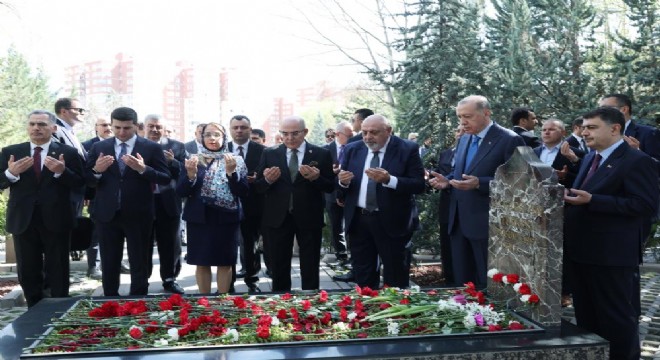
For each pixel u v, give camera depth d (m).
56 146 6.13
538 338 3.69
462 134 5.78
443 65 8.48
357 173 6.12
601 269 4.29
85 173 6.22
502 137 5.34
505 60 9.69
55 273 6.11
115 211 6.18
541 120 10.00
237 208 6.25
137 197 6.25
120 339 3.70
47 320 4.17
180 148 8.11
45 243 6.06
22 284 6.10
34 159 6.03
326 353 3.43
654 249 10.17
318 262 6.29
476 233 5.29
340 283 8.12
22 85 25.62
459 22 8.66
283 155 6.25
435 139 8.56
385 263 5.96
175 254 7.52
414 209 6.21
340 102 27.42
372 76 9.20
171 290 7.44
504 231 4.48
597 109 4.36
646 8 9.85
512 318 4.12
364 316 4.12
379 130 5.94
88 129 43.94
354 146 6.29
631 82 9.51
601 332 4.36
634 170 4.21
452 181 5.07
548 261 3.91
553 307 3.92
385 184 5.79
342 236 9.48
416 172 6.02
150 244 7.22
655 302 7.18
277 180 6.23
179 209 7.55
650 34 9.81
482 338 3.69
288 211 6.20
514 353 3.51
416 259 9.43
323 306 4.35
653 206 4.17
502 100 9.09
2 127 19.84
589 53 10.44
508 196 4.41
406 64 8.72
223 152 6.30
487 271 4.87
